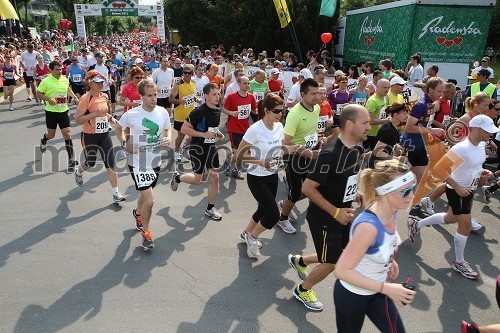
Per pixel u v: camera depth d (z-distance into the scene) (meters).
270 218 4.20
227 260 4.40
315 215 3.26
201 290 3.84
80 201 5.88
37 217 5.32
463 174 4.06
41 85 7.04
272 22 23.30
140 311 3.51
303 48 23.00
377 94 6.32
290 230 5.08
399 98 6.78
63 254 4.42
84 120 5.59
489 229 5.37
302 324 3.41
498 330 2.78
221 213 5.64
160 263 4.30
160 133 4.65
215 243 4.77
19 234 4.84
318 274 3.42
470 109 5.46
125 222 5.24
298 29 22.14
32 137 9.27
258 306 3.63
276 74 9.93
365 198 2.42
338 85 7.97
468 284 4.10
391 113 4.80
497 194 6.59
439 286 4.05
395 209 2.26
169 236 4.91
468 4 12.46
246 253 4.56
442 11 12.56
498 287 2.87
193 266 4.26
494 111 5.90
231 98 6.60
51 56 19.09
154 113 4.56
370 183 2.32
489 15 12.54
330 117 6.46
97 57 11.38
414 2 12.55
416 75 11.02
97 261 4.30
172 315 3.47
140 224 4.96
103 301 3.63
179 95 7.72
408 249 4.81
